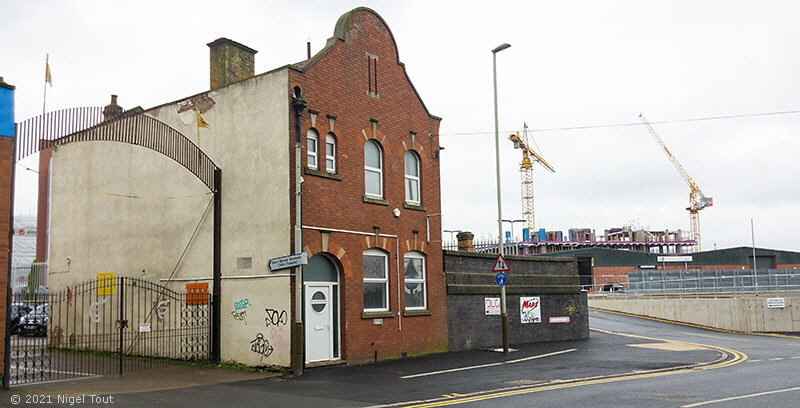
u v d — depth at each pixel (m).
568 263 28.48
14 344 22.42
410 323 20.48
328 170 18.44
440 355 20.80
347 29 19.31
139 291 20.36
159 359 19.27
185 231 19.41
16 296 15.11
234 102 18.58
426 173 21.83
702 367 17.70
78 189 23.06
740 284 52.12
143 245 20.56
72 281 22.78
